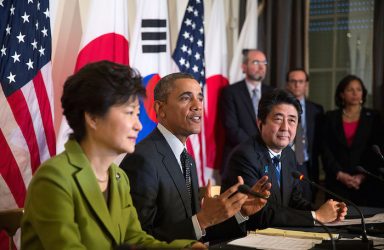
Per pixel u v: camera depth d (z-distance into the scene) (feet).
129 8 12.90
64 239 4.34
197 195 7.00
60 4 11.15
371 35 16.80
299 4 16.63
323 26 17.46
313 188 14.32
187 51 13.55
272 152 8.17
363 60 16.96
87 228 4.63
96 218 4.71
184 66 13.42
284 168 8.26
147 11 12.26
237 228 6.51
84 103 4.58
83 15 11.56
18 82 9.22
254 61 14.61
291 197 8.46
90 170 4.74
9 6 9.22
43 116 9.59
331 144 14.19
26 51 9.41
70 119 4.72
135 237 5.28
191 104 6.65
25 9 9.43
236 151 8.11
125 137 4.69
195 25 13.87
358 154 13.75
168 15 13.98
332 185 13.97
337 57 17.33
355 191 13.60
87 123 4.71
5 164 8.97
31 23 9.51
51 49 10.00
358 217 7.49
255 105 14.67
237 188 5.59
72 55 11.32
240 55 15.94
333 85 17.46
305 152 14.16
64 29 11.24
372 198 13.60
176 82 6.70
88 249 4.61
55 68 10.98
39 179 4.52
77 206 4.62
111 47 11.09
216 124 15.02
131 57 11.76
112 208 4.95
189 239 5.62
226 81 15.62
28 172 9.25
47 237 4.38
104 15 11.01
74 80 4.67
